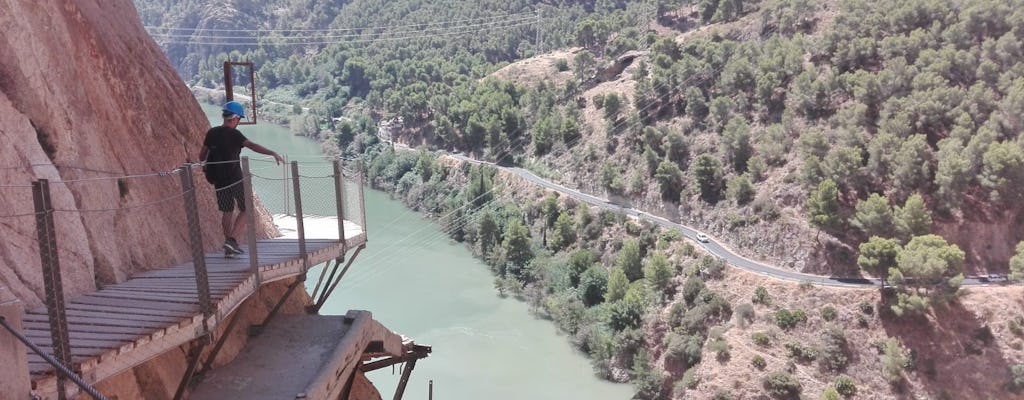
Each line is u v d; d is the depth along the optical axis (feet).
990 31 343.67
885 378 229.25
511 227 319.88
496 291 301.63
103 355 26.86
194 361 34.55
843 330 240.32
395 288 301.43
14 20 39.09
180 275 40.65
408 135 498.28
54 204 36.40
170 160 53.36
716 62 398.62
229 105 46.50
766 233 295.07
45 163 37.47
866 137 314.96
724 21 480.64
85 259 37.24
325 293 53.47
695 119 369.91
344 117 571.28
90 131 43.98
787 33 415.85
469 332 268.00
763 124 350.23
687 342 242.99
